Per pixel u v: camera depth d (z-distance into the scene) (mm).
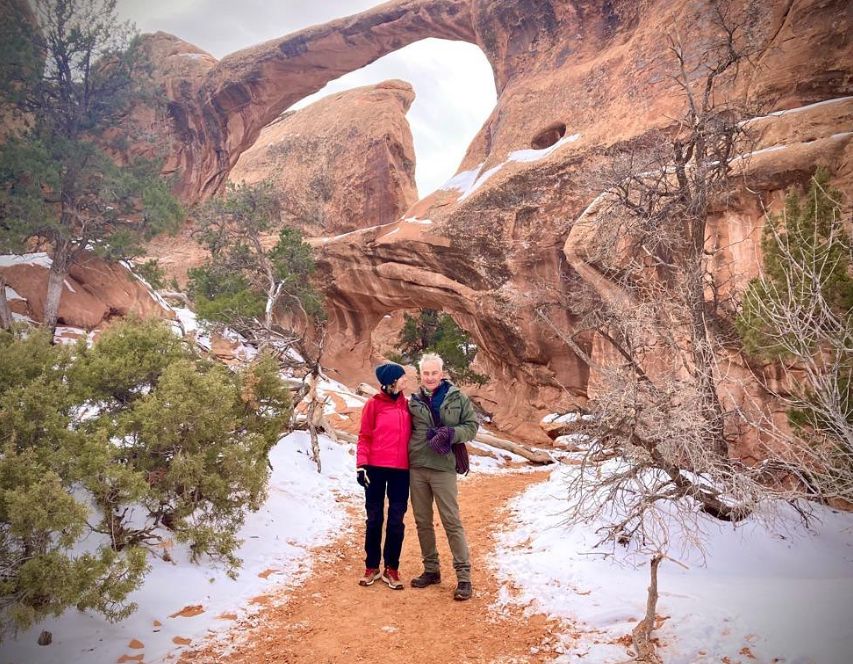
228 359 15039
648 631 3652
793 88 14305
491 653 3881
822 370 5422
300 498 7953
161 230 18859
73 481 4457
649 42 19922
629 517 5148
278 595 4930
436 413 5016
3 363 4723
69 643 3857
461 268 23703
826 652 3203
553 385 21609
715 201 11133
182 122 38656
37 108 18188
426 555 5168
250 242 31672
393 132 39062
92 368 5504
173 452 5367
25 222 15695
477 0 28203
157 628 4164
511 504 8406
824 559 5426
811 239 6281
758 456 8328
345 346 30891
